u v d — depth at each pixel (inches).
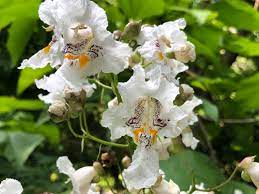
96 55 7.7
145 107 7.6
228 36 12.7
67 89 8.3
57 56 7.6
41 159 19.0
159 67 7.6
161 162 11.6
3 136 14.4
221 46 12.9
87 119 17.8
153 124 7.6
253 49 13.0
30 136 14.6
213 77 14.3
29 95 18.2
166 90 7.5
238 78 14.2
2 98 13.7
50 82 8.4
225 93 13.9
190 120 8.9
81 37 7.5
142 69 7.5
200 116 15.4
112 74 8.5
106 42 7.6
